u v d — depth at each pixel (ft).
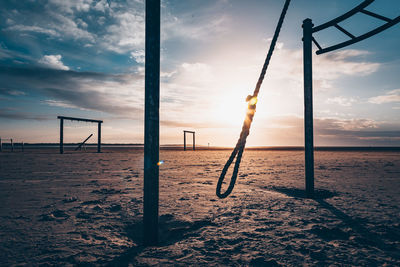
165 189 20.17
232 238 9.14
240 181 24.67
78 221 11.35
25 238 9.16
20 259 7.39
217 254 7.75
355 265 7.04
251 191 19.02
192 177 28.35
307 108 16.93
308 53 17.07
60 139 83.97
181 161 58.34
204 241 8.87
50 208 13.73
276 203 14.87
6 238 9.14
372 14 14.58
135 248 8.27
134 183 23.21
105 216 12.17
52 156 70.28
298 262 7.20
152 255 7.68
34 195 17.47
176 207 13.97
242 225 10.70
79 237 9.29
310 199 16.06
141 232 10.25
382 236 9.30
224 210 13.25
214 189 20.12
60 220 11.50
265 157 77.25
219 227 10.46
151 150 8.44
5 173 30.81
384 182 23.30
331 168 37.83
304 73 17.16
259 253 7.81
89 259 7.38
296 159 65.98
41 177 27.25
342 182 23.34
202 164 48.85
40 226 10.59
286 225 10.65
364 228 10.16
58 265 7.01
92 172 32.32
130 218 11.81
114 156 74.59
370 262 7.22
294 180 25.39
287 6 7.47
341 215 12.15
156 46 8.48
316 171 33.40
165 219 11.74
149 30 8.43
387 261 7.27
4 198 16.44
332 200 15.67
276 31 7.54
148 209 8.48
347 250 8.05
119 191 19.02
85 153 91.97
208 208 13.73
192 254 7.75
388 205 14.26
